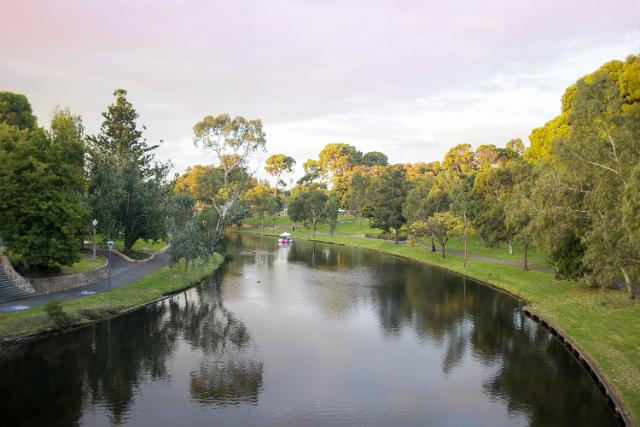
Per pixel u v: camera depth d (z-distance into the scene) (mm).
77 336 36906
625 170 31672
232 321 42969
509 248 80188
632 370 27734
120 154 82250
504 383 29188
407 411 25484
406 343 37000
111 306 43656
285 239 124625
